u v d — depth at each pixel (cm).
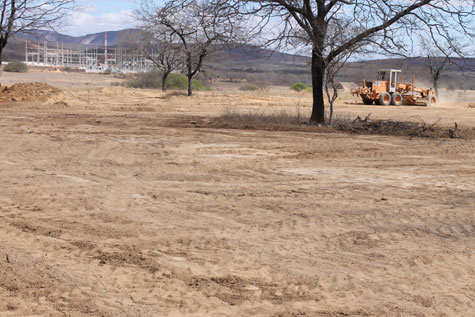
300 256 588
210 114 2519
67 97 3127
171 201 826
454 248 626
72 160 1170
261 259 575
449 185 983
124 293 480
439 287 511
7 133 1580
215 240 635
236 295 480
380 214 768
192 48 3900
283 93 5034
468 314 452
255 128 1906
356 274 538
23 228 671
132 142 1450
